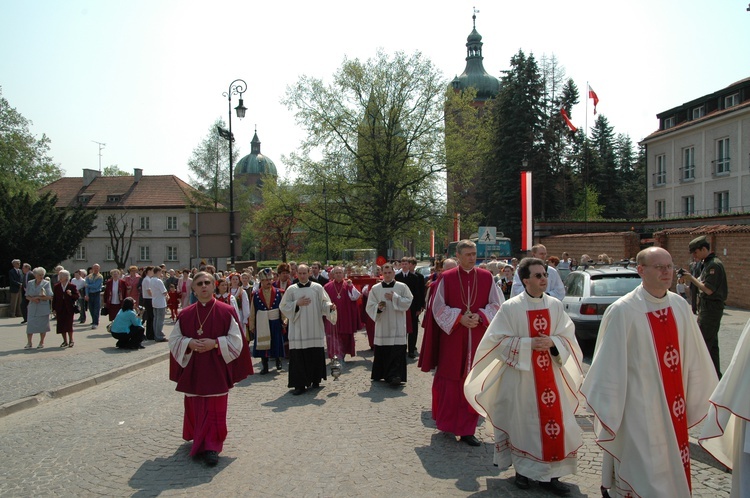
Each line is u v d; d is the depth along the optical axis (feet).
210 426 19.07
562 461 16.06
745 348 11.71
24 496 16.26
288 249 225.97
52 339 50.52
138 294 59.16
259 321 35.19
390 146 112.98
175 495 16.07
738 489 11.96
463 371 20.53
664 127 129.59
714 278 24.53
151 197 194.80
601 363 13.57
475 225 120.06
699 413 13.79
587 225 110.22
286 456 19.13
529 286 16.71
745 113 104.06
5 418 25.63
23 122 164.35
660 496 12.84
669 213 125.90
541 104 150.71
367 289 43.68
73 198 197.67
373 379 31.99
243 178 199.82
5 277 89.92
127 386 32.07
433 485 16.37
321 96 113.39
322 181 112.78
